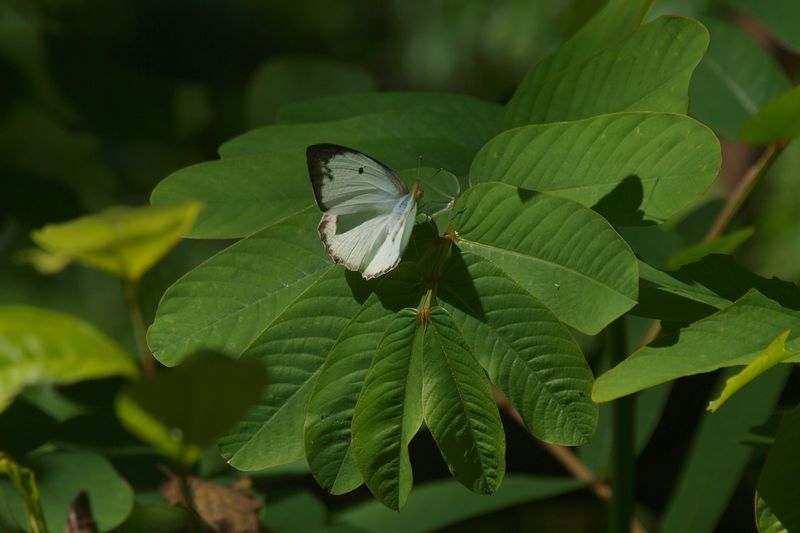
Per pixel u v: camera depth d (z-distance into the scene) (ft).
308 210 3.85
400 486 3.75
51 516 4.02
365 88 4.99
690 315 3.81
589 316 3.75
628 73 3.91
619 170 3.82
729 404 4.47
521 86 4.02
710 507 4.43
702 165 3.79
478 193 3.80
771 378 4.45
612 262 3.74
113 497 4.06
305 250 3.84
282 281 3.84
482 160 3.87
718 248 4.15
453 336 3.76
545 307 3.75
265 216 3.93
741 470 4.43
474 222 3.80
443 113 4.09
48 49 5.05
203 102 5.39
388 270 3.76
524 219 3.78
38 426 4.12
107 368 3.48
